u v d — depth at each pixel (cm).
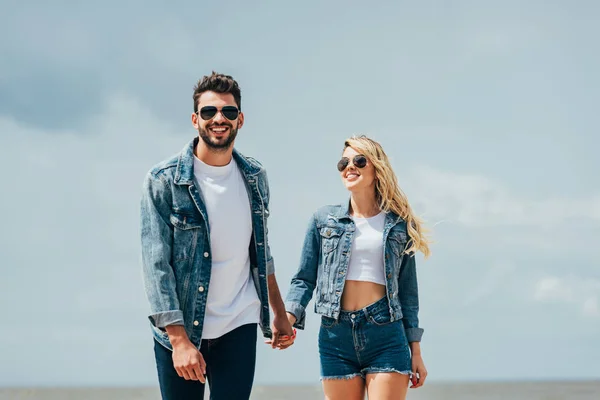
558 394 5622
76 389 8350
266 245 473
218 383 448
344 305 567
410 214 582
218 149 448
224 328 451
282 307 495
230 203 455
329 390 570
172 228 445
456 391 6900
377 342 558
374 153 579
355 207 590
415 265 590
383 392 550
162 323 428
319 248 593
